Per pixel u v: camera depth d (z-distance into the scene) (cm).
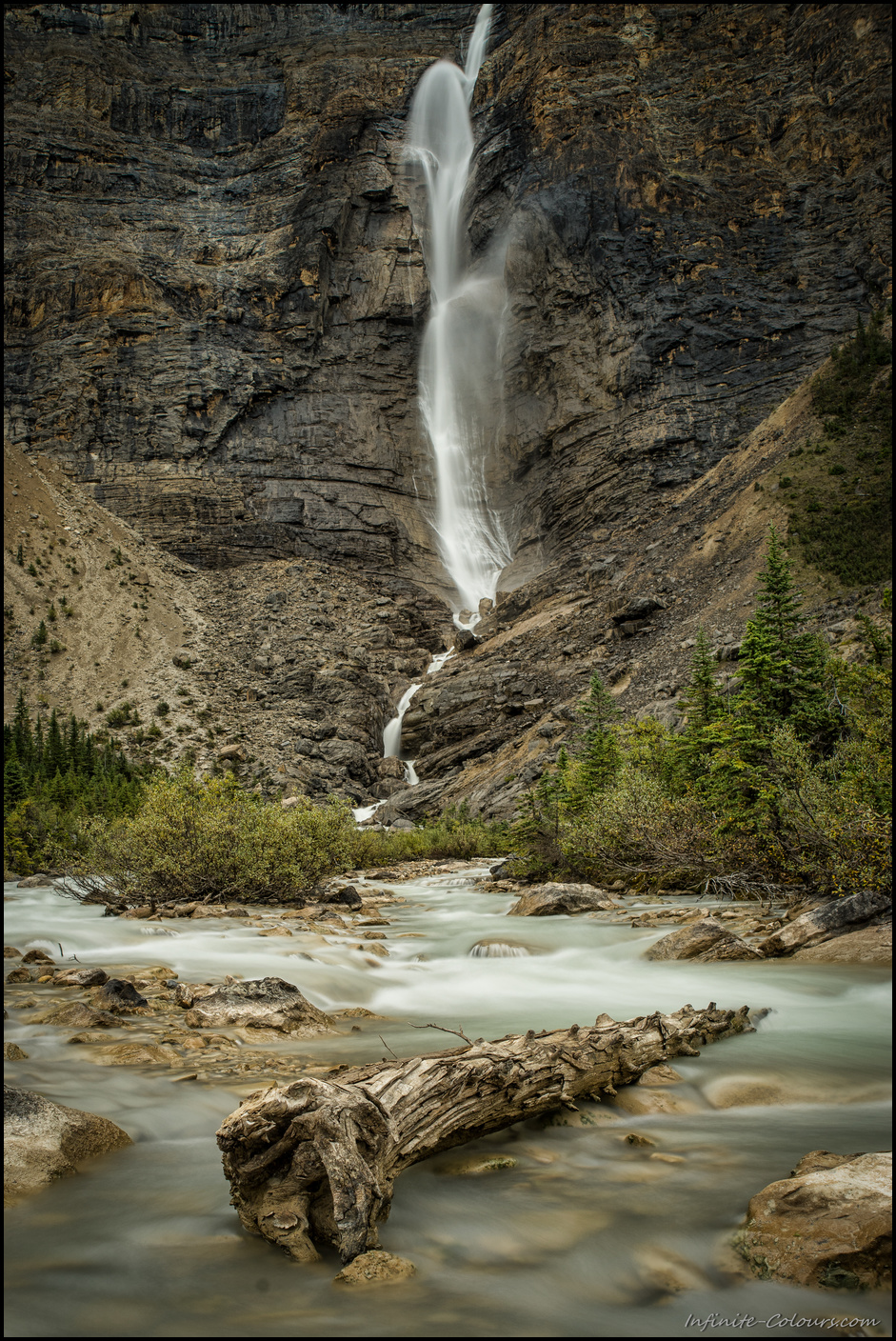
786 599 2038
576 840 2059
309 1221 407
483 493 9588
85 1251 391
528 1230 410
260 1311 341
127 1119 545
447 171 11544
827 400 6375
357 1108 429
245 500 9062
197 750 5972
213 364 9556
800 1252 366
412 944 1346
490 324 10144
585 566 7081
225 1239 402
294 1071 636
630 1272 373
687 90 10300
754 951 1092
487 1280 369
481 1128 517
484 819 4462
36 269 10112
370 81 12156
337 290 10394
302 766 5894
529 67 10856
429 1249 399
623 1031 646
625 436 8100
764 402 7850
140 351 9581
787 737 1669
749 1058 679
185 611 7875
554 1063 570
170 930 1402
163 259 10431
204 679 6988
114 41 12512
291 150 11569
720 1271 373
